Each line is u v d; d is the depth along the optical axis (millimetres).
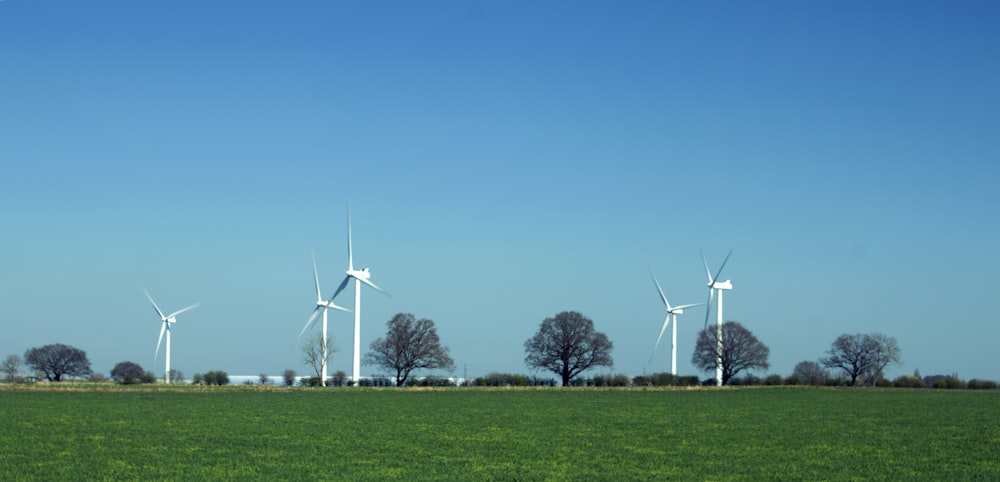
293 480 37406
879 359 142375
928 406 80875
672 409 75875
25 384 109312
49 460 42469
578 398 91438
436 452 45938
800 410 75250
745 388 116750
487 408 75625
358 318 122062
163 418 63188
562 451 46656
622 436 53719
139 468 40281
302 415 66688
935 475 39844
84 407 72500
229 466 40906
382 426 58750
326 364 128750
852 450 47625
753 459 44219
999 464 42969
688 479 38500
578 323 135125
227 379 120875
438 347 130375
